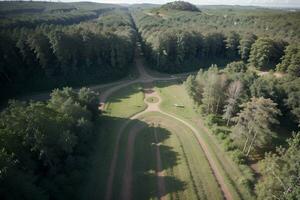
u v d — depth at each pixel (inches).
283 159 1840.6
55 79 4015.8
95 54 4478.3
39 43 3846.0
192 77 3563.0
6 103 3405.5
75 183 1980.8
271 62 5457.7
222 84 3198.8
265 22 7431.1
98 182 2081.7
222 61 5723.4
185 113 3400.6
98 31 4859.7
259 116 2324.1
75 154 2225.6
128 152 2504.9
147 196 1978.3
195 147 2645.2
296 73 4682.6
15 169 1545.3
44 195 1621.6
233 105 2997.0
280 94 3193.9
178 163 2373.3
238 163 2393.0
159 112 3408.0
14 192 1418.6
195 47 5388.8
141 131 2915.8
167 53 5064.0
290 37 6215.6
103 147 2544.3
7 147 1672.0
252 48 5349.4
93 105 2896.2
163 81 4606.3
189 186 2098.9
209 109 3304.6
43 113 2012.8
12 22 5472.4
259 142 2450.8
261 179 2206.0
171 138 2792.8
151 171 2250.2
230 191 2084.2
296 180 1461.6
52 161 1980.8
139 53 6259.8
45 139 1843.0
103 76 4419.3
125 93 4008.4
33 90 3801.7
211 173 2268.7
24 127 1839.3
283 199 1473.9
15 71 3747.5
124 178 2149.4
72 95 2780.5
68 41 4057.6
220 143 2709.2
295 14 7770.7
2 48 3604.8
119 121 3112.7
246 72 3686.0
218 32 5866.1
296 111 3029.0
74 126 2320.4
